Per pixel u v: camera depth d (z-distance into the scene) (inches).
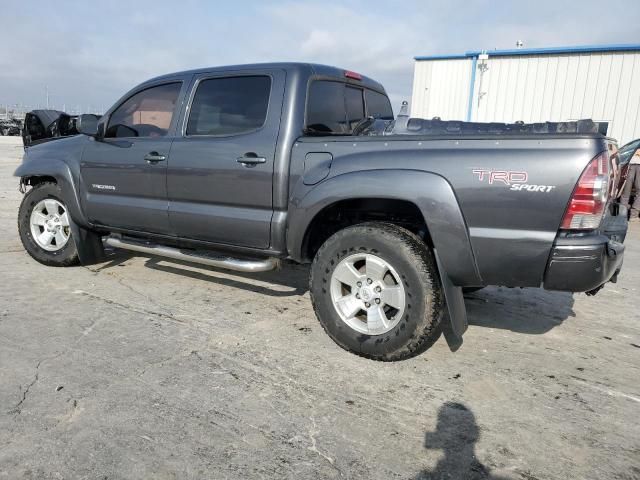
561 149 102.6
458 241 112.0
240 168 141.3
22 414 95.3
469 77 609.6
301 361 122.8
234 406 101.4
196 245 160.1
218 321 146.6
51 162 185.0
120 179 169.0
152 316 148.3
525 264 108.0
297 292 176.4
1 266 193.6
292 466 84.1
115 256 213.6
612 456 89.9
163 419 95.7
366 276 123.6
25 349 123.0
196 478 80.1
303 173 132.4
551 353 133.8
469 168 109.7
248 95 144.9
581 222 102.7
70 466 81.6
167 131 160.4
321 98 148.5
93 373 112.3
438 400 107.2
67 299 159.8
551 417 102.2
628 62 518.9
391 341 120.0
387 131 143.8
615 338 145.9
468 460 87.5
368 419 98.9
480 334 145.3
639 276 219.6
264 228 140.0
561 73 555.5
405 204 125.1
